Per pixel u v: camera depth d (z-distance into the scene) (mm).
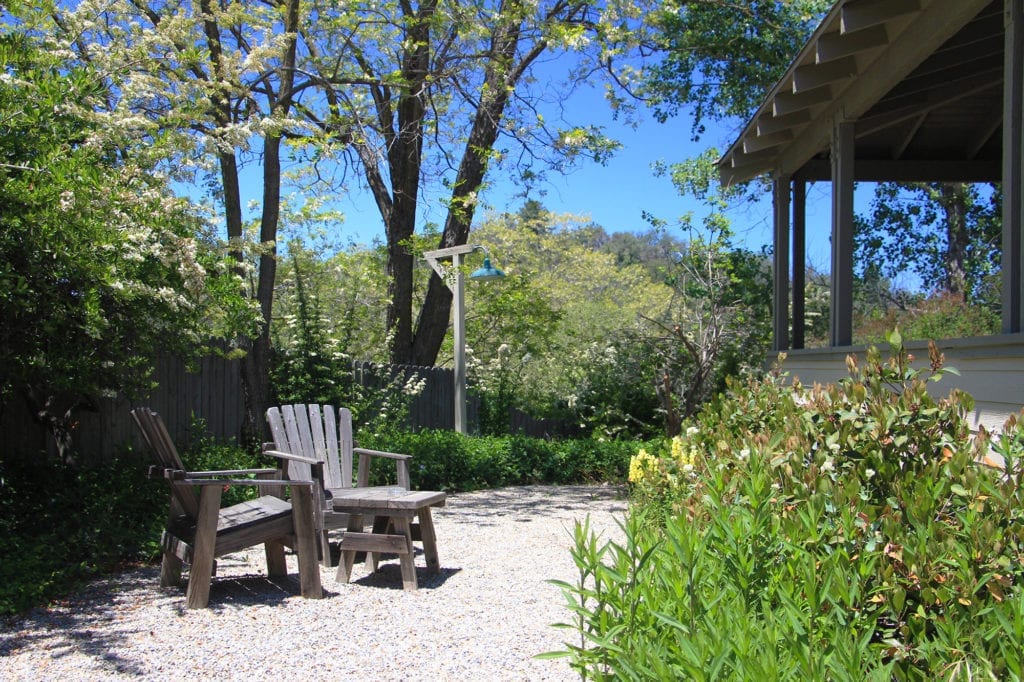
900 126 7797
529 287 14406
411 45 10133
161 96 6867
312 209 11648
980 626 2006
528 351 13719
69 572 4582
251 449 8094
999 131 7926
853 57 6023
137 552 5172
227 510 4770
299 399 9133
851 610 2068
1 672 3205
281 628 3842
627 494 8625
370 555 5016
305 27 9180
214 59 8172
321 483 5145
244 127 6859
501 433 12109
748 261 14469
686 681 1742
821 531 2410
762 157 8430
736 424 3980
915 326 8438
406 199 12227
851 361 3123
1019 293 4012
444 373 11797
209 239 6590
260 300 8375
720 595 2033
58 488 5746
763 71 14094
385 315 13102
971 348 4359
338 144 8844
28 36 6062
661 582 2148
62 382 5133
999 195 14031
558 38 10039
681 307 13078
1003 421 4012
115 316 5289
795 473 2740
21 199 4418
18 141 4844
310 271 11156
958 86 6840
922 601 2195
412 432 10242
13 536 4910
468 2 10570
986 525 2197
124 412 7070
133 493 5922
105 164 5562
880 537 2398
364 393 10008
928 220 14914
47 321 4852
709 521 2863
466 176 12102
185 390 7730
